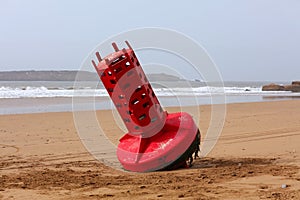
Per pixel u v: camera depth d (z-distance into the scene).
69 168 8.45
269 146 10.93
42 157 9.86
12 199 6.02
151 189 6.41
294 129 14.48
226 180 6.93
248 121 17.31
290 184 6.60
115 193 6.23
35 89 46.97
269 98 38.75
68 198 6.02
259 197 5.86
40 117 19.70
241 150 10.38
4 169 8.38
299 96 43.16
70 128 15.84
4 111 23.38
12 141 12.63
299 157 9.20
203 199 5.79
